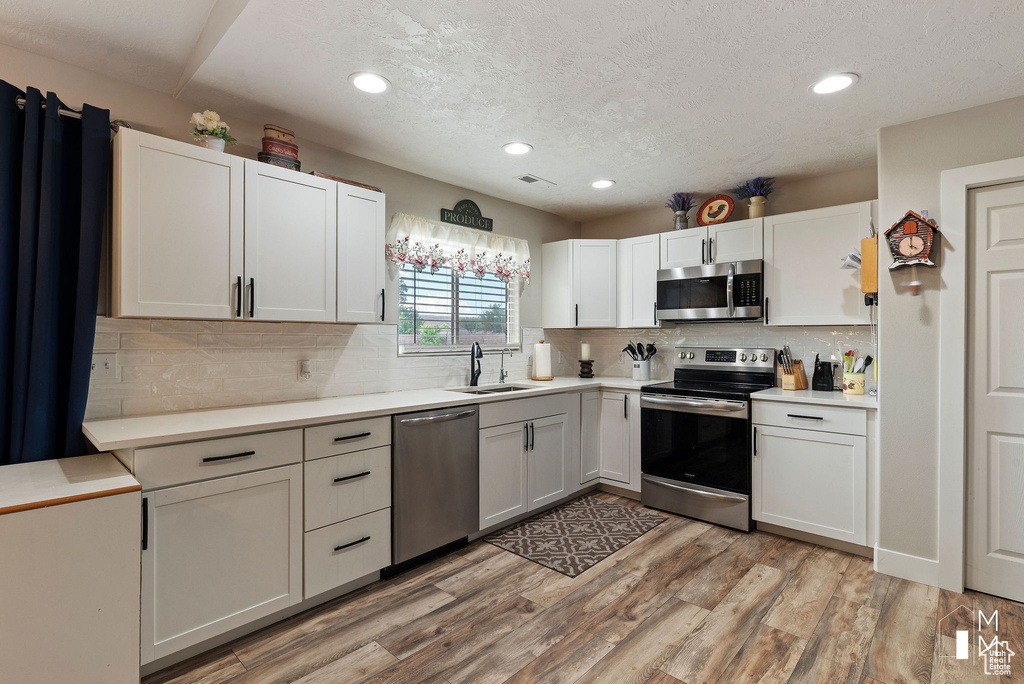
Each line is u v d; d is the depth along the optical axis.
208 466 1.78
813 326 3.31
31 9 1.69
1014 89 2.10
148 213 1.92
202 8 1.76
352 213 2.56
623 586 2.35
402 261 3.09
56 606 1.43
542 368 3.95
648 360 3.97
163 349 2.21
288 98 2.22
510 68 1.97
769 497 2.93
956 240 2.26
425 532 2.53
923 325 2.36
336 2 1.55
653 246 3.79
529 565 2.57
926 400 2.35
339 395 2.83
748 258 3.31
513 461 3.06
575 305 4.00
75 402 1.87
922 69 1.96
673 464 3.31
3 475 1.63
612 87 2.12
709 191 3.66
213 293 2.08
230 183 2.13
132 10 1.73
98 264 1.92
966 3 1.55
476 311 3.72
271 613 1.96
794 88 2.12
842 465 2.67
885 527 2.47
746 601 2.21
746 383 3.55
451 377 3.47
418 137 2.66
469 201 3.60
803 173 3.26
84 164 1.89
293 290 2.33
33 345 1.82
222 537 1.82
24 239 1.80
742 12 1.61
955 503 2.28
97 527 1.48
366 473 2.27
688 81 2.07
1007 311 2.20
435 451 2.58
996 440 2.23
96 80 2.08
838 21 1.66
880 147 2.49
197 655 1.82
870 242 2.53
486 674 1.73
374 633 1.97
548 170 3.19
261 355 2.52
